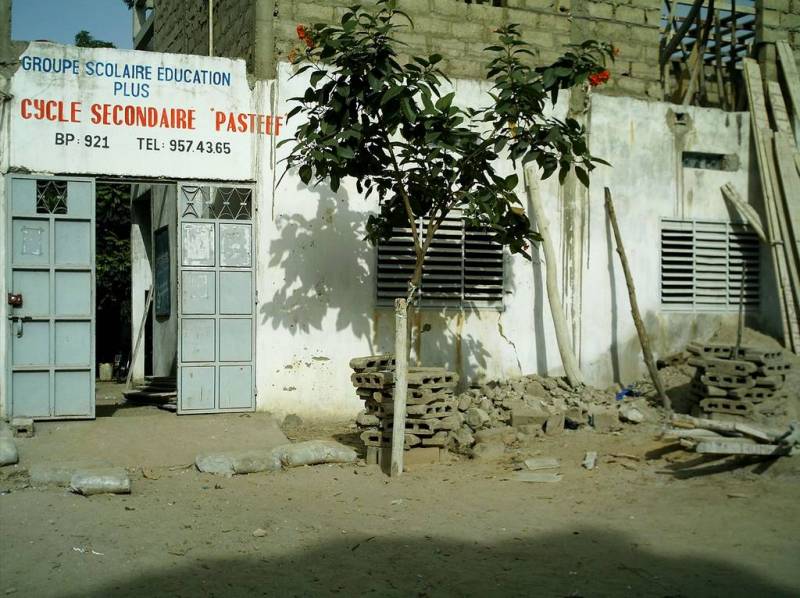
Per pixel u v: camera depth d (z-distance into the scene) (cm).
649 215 1100
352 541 532
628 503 624
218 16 1134
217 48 1132
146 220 1426
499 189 766
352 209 974
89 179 881
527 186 1045
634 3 1123
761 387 886
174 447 794
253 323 935
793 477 650
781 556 494
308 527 562
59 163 871
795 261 1097
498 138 736
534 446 830
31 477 674
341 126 718
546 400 963
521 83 716
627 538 536
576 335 1059
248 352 934
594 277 1071
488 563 489
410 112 684
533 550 513
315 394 955
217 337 923
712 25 1289
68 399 872
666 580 457
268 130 942
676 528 556
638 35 1127
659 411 955
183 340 913
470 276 1023
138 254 1418
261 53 941
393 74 702
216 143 924
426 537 541
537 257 1052
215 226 926
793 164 1127
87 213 880
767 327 1152
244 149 935
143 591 438
